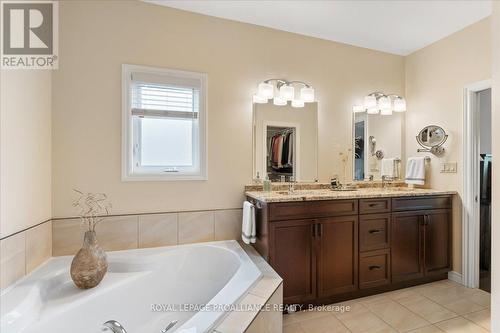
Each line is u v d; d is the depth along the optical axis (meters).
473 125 2.47
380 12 2.27
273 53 2.53
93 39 2.00
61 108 1.93
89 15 1.99
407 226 2.38
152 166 2.22
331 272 2.10
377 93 2.96
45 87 1.83
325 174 2.73
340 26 2.50
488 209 2.72
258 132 2.47
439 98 2.73
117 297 1.63
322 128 2.73
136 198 2.11
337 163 2.78
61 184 1.94
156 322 1.76
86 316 1.47
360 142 2.89
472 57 2.44
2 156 1.37
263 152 2.49
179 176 2.21
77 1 1.96
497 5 1.31
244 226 2.16
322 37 2.70
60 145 1.93
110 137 2.04
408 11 2.25
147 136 2.21
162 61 2.17
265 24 2.46
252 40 2.45
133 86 2.13
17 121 1.50
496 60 1.31
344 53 2.83
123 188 2.08
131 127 2.11
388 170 3.01
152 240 2.14
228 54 2.37
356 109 2.88
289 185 2.57
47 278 1.57
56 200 1.93
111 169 2.05
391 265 2.31
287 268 1.96
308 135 2.67
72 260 1.74
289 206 1.98
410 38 2.72
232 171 2.38
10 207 1.43
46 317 1.31
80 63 1.97
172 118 2.24
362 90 2.91
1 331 1.13
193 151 2.32
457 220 2.56
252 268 1.73
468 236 2.46
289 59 2.59
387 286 2.34
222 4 2.16
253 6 2.19
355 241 2.18
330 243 2.10
